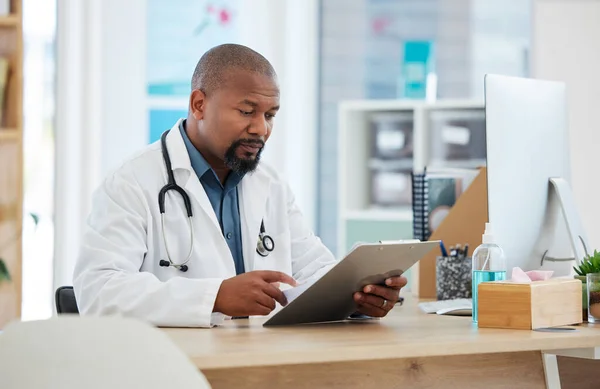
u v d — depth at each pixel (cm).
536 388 178
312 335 173
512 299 185
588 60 405
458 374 170
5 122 398
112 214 220
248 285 190
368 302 200
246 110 225
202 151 236
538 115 231
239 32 488
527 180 226
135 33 463
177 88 477
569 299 194
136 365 115
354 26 513
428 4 505
